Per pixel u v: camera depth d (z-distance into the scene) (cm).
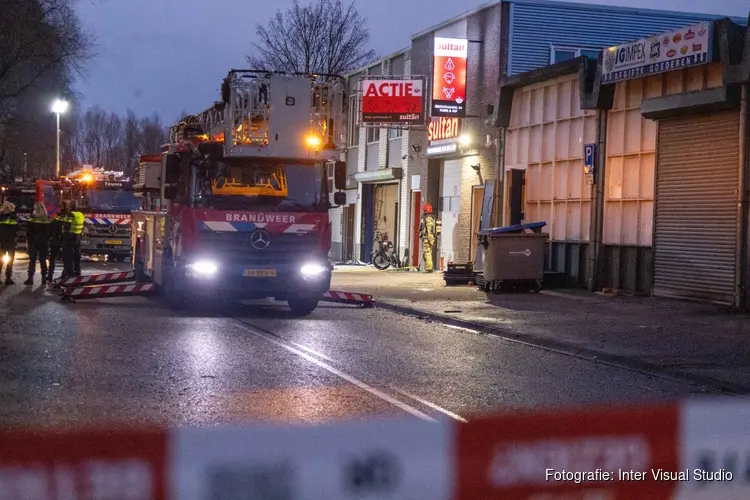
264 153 2180
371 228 5097
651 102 2570
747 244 2323
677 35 2464
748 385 1377
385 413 1145
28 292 2716
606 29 3656
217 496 793
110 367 1430
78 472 863
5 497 792
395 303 2570
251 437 1002
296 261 2211
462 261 3797
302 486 828
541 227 2991
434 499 799
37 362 1463
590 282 2884
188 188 2177
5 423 1051
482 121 3622
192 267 2150
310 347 1717
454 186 3962
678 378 1506
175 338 1780
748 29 2277
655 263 2664
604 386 1409
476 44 3681
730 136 2395
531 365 1602
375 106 3753
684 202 2553
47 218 2981
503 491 829
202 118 2548
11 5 5728
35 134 8019
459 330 2097
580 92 2906
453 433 1046
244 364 1494
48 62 6250
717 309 2375
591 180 2898
